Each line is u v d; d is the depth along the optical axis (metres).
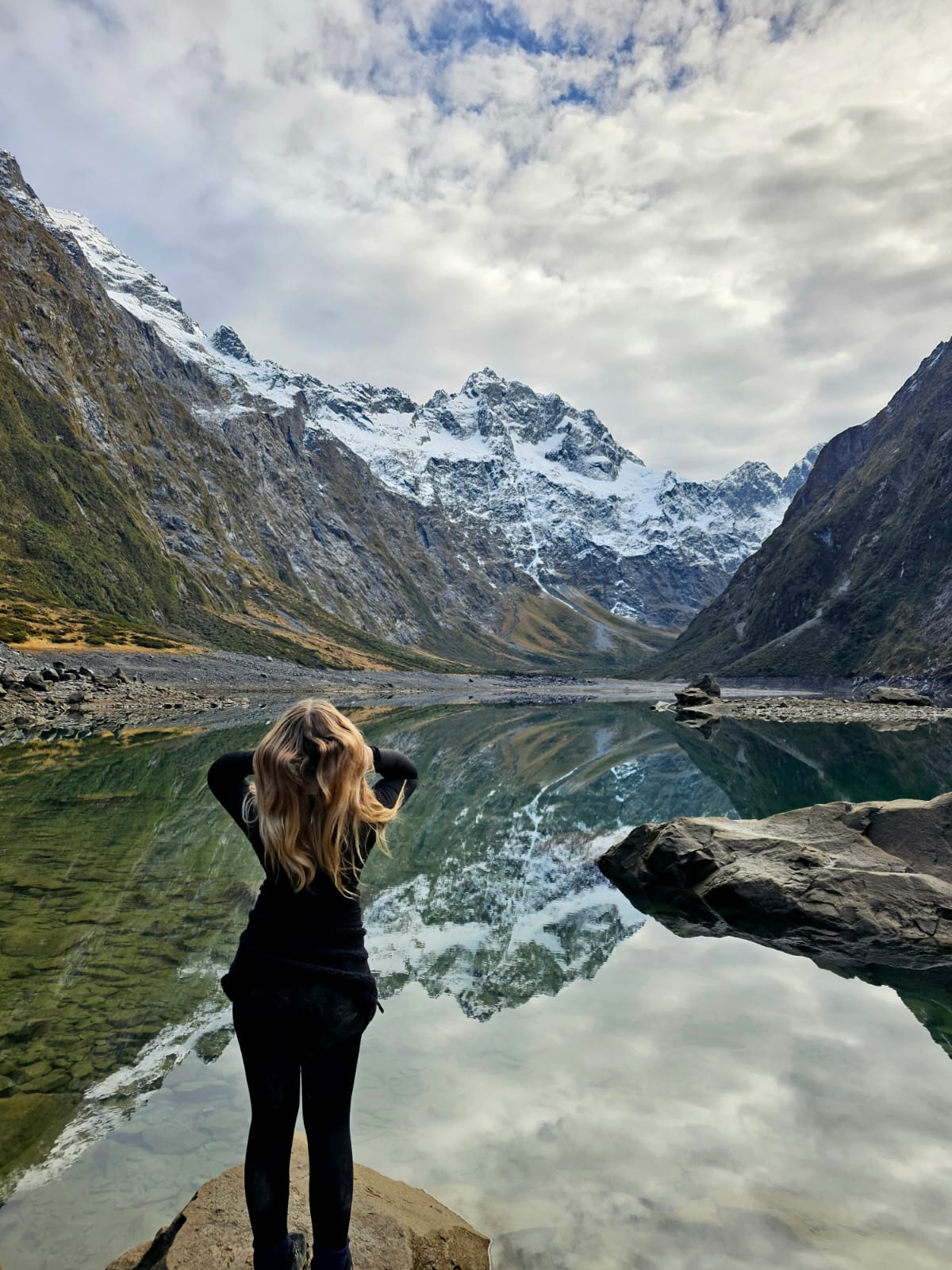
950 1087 5.45
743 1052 6.02
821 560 170.50
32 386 150.38
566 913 10.45
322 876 3.17
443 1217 3.86
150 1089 5.37
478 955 8.50
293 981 3.06
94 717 45.00
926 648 112.44
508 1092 5.32
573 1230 3.87
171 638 119.19
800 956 8.81
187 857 12.47
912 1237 3.80
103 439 164.88
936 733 42.56
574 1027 6.48
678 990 7.50
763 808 18.78
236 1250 3.47
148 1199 4.20
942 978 8.13
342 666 159.75
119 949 8.20
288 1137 3.09
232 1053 5.93
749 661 151.88
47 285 172.12
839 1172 4.37
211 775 3.41
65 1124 4.92
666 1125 4.89
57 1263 3.68
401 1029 6.40
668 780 23.67
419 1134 4.77
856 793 20.72
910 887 10.27
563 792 21.55
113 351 187.88
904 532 146.38
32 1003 6.79
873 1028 6.57
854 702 81.06
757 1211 4.01
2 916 9.23
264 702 67.19
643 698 111.94
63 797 18.16
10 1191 4.25
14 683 52.09
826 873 10.78
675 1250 3.70
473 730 44.62
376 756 3.57
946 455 145.75
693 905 11.16
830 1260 3.63
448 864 13.27
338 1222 3.10
